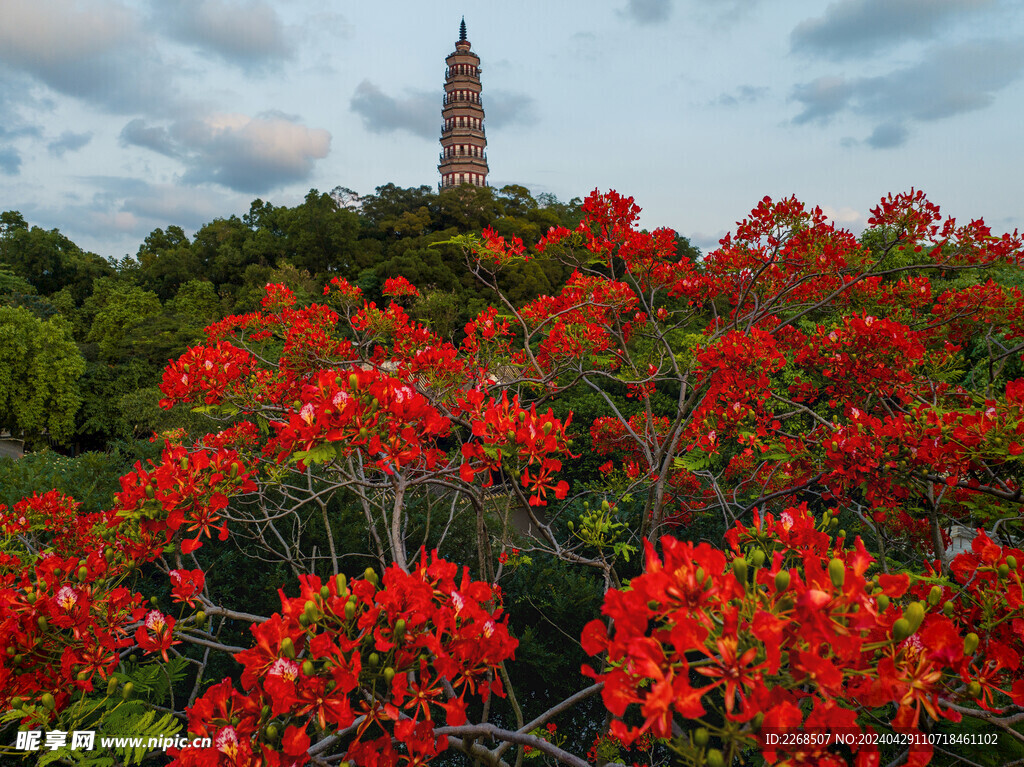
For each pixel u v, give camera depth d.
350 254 49.62
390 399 2.50
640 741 4.52
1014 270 8.58
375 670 1.74
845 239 5.27
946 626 1.23
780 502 5.96
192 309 44.91
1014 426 2.74
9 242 55.44
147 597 5.05
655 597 1.16
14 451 32.25
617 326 5.83
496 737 2.07
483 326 5.20
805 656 1.09
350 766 1.69
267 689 1.55
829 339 4.63
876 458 3.39
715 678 1.10
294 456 2.35
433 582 1.91
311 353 5.18
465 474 2.61
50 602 2.19
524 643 5.34
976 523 3.90
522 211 63.53
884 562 3.61
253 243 54.09
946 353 4.84
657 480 4.76
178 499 2.72
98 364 33.12
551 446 2.56
